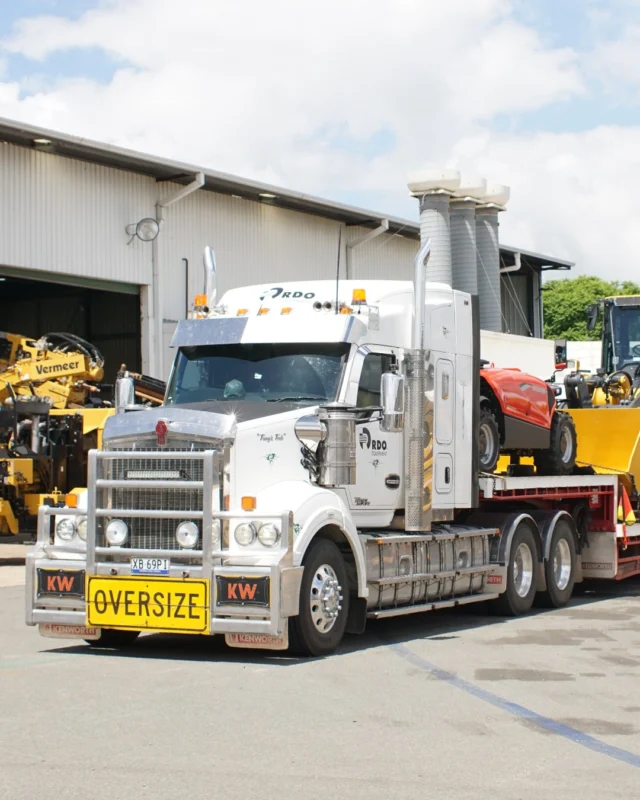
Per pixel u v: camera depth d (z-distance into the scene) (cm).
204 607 980
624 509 1634
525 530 1411
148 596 998
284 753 689
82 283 2744
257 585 966
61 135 2500
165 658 1027
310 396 1129
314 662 1010
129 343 3475
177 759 672
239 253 3131
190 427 1009
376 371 1177
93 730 743
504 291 4394
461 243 3478
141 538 1015
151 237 2805
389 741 724
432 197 3281
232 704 826
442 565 1261
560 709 826
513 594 1373
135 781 625
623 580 1891
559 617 1377
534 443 1474
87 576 1021
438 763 672
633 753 701
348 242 3475
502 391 1419
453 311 1307
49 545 1053
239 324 1173
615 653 1079
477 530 1326
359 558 1091
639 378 1995
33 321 3709
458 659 1038
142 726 755
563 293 9700
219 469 1000
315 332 1146
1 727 750
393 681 923
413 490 1192
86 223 2720
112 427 1040
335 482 1064
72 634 1057
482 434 1384
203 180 2828
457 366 1305
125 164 2755
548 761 680
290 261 3288
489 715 803
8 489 2006
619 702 852
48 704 821
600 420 1717
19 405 2061
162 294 2908
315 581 1038
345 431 1073
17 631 1195
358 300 1166
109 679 920
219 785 619
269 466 1045
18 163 2575
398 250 3712
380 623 1317
